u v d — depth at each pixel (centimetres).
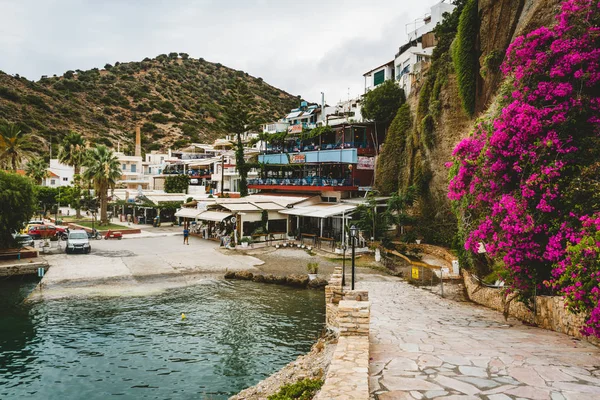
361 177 4369
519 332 1067
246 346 1617
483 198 1387
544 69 1344
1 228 3080
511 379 642
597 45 1288
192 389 1293
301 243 3819
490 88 2662
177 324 1864
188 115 17338
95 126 13525
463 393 582
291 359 1501
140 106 16288
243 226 3909
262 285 2566
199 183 7562
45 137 11075
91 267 2916
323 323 1877
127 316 1967
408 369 699
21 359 1500
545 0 2228
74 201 6550
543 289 1217
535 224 1148
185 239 4041
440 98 3256
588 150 1166
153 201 5675
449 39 3591
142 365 1457
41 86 14175
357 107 5475
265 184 5153
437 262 2770
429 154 3372
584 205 1055
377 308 1545
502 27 2581
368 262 3012
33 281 2727
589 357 777
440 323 1229
